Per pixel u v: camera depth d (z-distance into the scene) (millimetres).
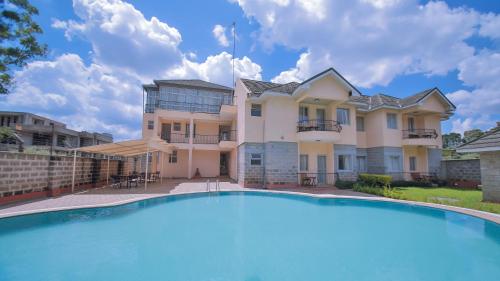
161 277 4402
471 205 9180
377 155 19297
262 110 17203
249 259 5258
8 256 5164
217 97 26281
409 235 6957
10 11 11391
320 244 6219
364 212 9789
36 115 31422
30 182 9500
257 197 12891
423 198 11039
